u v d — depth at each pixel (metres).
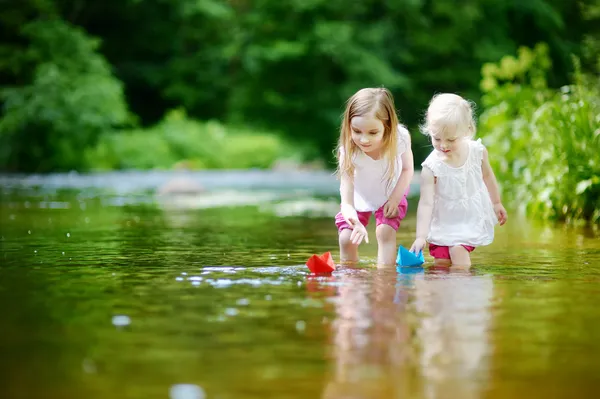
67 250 4.23
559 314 2.41
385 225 3.99
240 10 30.52
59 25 23.73
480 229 3.94
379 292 2.82
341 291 2.84
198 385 1.71
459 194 3.94
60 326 2.26
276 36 27.86
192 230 5.57
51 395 1.65
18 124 21.52
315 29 26.48
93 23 28.56
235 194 11.23
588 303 2.59
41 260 3.78
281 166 22.55
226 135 25.41
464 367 1.84
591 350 1.98
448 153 3.97
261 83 28.38
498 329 2.21
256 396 1.64
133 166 22.77
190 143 23.92
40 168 21.98
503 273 3.36
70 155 22.09
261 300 2.66
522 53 8.95
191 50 30.86
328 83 27.84
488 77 8.88
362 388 1.69
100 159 22.53
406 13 26.64
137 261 3.76
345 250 3.99
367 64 26.28
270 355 1.94
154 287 2.94
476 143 4.08
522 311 2.46
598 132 6.01
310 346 2.02
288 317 2.37
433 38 26.20
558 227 5.73
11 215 7.03
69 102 21.77
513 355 1.94
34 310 2.50
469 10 25.62
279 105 28.08
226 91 29.72
